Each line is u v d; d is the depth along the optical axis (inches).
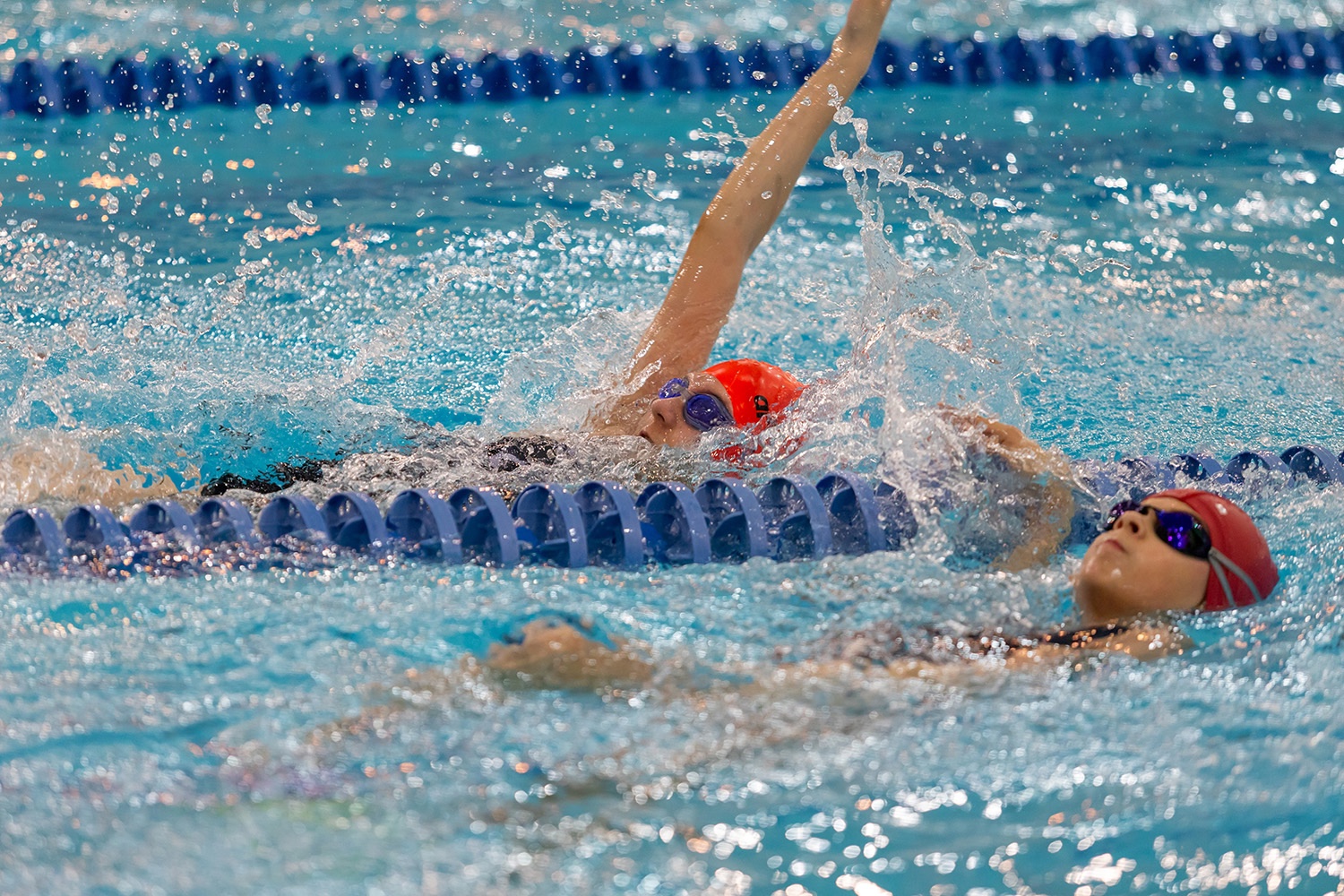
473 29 938.7
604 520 300.7
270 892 179.0
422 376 455.5
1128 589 261.1
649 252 580.7
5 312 484.1
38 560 280.4
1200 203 663.8
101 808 195.6
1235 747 221.0
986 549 293.9
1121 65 872.3
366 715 222.1
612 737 217.9
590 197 646.5
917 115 795.4
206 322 489.4
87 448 364.2
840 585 277.9
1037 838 197.5
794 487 312.2
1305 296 555.5
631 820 197.6
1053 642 256.8
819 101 392.5
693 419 349.4
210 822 193.5
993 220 631.2
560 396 406.3
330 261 557.3
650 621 259.6
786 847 193.5
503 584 275.3
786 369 465.4
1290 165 721.0
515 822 196.1
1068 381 461.4
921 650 251.6
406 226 599.2
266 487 337.7
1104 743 222.2
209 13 965.2
